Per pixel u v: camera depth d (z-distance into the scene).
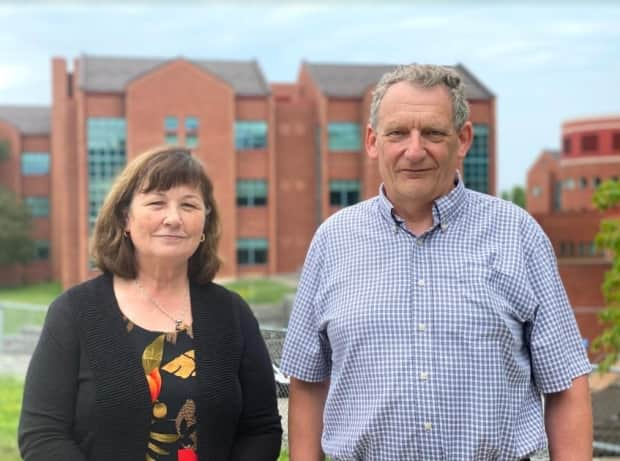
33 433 3.08
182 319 3.35
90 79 47.81
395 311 3.06
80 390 3.15
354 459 3.12
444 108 3.07
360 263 3.21
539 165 58.59
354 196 50.88
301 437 3.42
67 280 47.19
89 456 3.12
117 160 47.47
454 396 2.98
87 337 3.18
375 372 3.06
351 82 51.88
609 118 46.91
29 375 3.18
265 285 39.91
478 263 3.08
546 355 3.06
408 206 3.17
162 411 3.14
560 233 32.34
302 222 51.25
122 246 3.37
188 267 3.50
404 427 3.00
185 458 3.14
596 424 9.51
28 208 52.62
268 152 50.31
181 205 3.32
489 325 3.01
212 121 48.69
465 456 2.97
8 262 51.69
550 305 3.08
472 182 44.72
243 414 3.43
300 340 3.37
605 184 12.36
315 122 51.44
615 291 12.22
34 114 56.72
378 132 3.16
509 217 3.17
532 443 3.03
